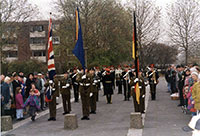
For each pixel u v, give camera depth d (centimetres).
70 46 3259
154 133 816
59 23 3266
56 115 1234
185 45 3403
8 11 2884
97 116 1167
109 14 3403
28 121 1114
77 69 1702
